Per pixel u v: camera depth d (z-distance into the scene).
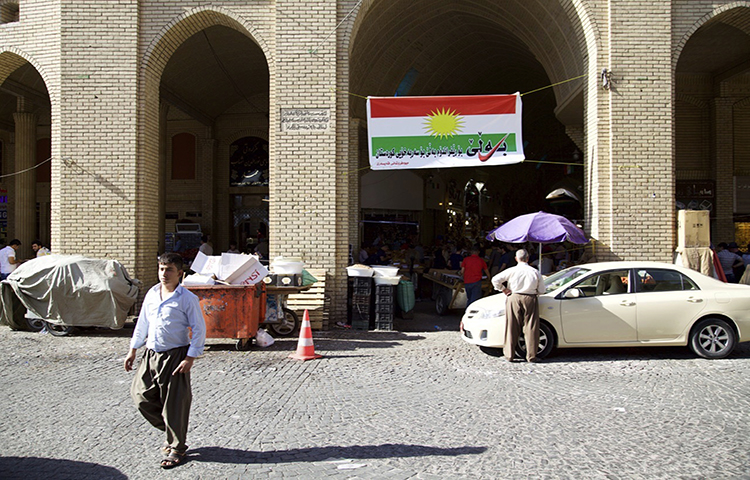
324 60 11.14
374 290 11.05
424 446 4.70
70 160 11.51
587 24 11.43
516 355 8.30
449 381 6.93
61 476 4.09
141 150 11.63
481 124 11.34
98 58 11.53
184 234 20.92
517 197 28.72
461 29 17.50
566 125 15.04
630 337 8.06
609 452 4.54
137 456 4.48
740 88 16.83
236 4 11.48
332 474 4.13
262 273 8.84
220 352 8.64
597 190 11.33
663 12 11.25
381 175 20.91
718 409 5.70
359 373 7.34
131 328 10.73
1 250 12.47
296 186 11.13
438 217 24.62
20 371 7.47
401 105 11.38
